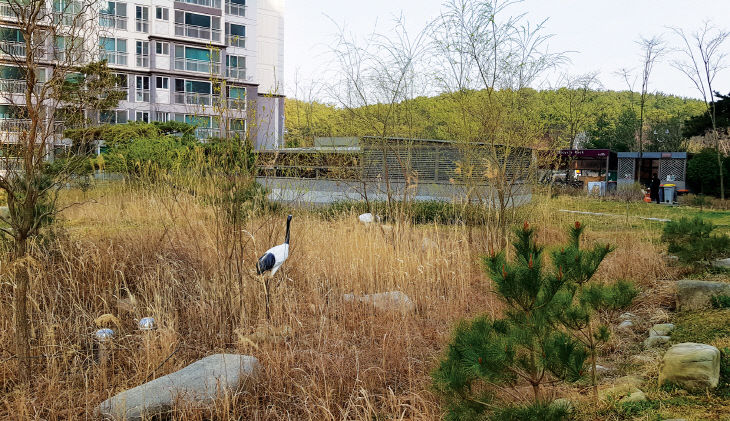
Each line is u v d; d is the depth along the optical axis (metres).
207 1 35.34
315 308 6.20
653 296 6.58
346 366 4.80
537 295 3.31
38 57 4.38
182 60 34.97
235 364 4.55
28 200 4.42
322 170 12.45
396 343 5.24
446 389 3.36
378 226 9.02
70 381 4.66
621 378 4.31
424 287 7.01
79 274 6.61
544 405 3.03
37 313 5.62
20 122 4.53
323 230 9.07
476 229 9.49
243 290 6.07
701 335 5.09
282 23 39.50
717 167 25.81
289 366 4.82
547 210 11.23
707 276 7.21
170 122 25.30
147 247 7.63
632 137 40.91
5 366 4.77
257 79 38.28
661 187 23.83
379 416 4.16
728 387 3.85
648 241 9.58
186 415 3.94
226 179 6.08
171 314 5.84
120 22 33.06
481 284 7.19
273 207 8.31
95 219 10.23
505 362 3.12
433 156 13.74
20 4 4.19
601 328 3.77
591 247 8.63
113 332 5.54
